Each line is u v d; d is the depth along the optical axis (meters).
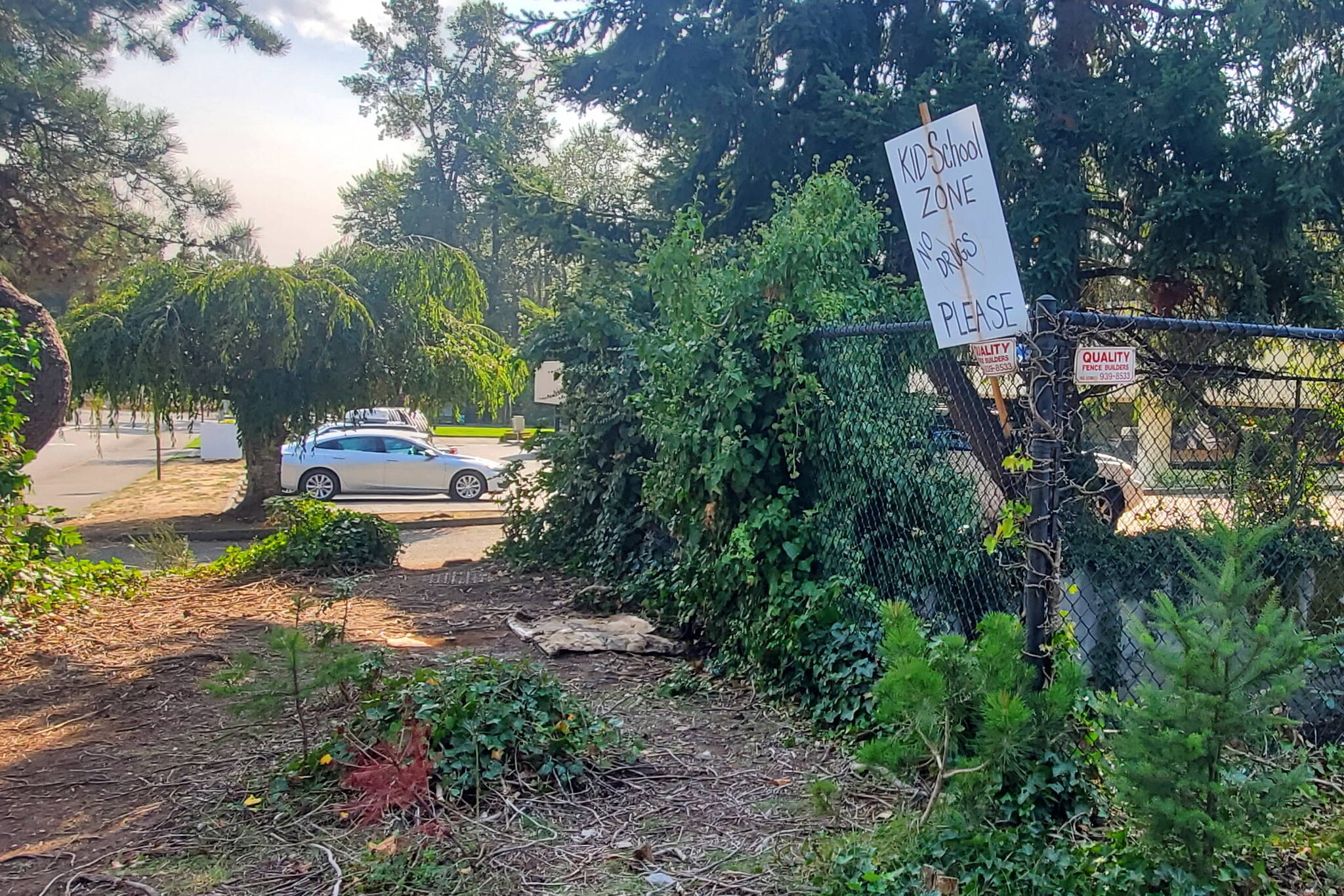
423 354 16.47
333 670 4.15
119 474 25.95
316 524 9.91
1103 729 3.44
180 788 4.04
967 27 9.37
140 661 6.17
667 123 10.25
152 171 16.77
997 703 3.01
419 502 19.81
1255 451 5.47
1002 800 3.30
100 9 15.35
